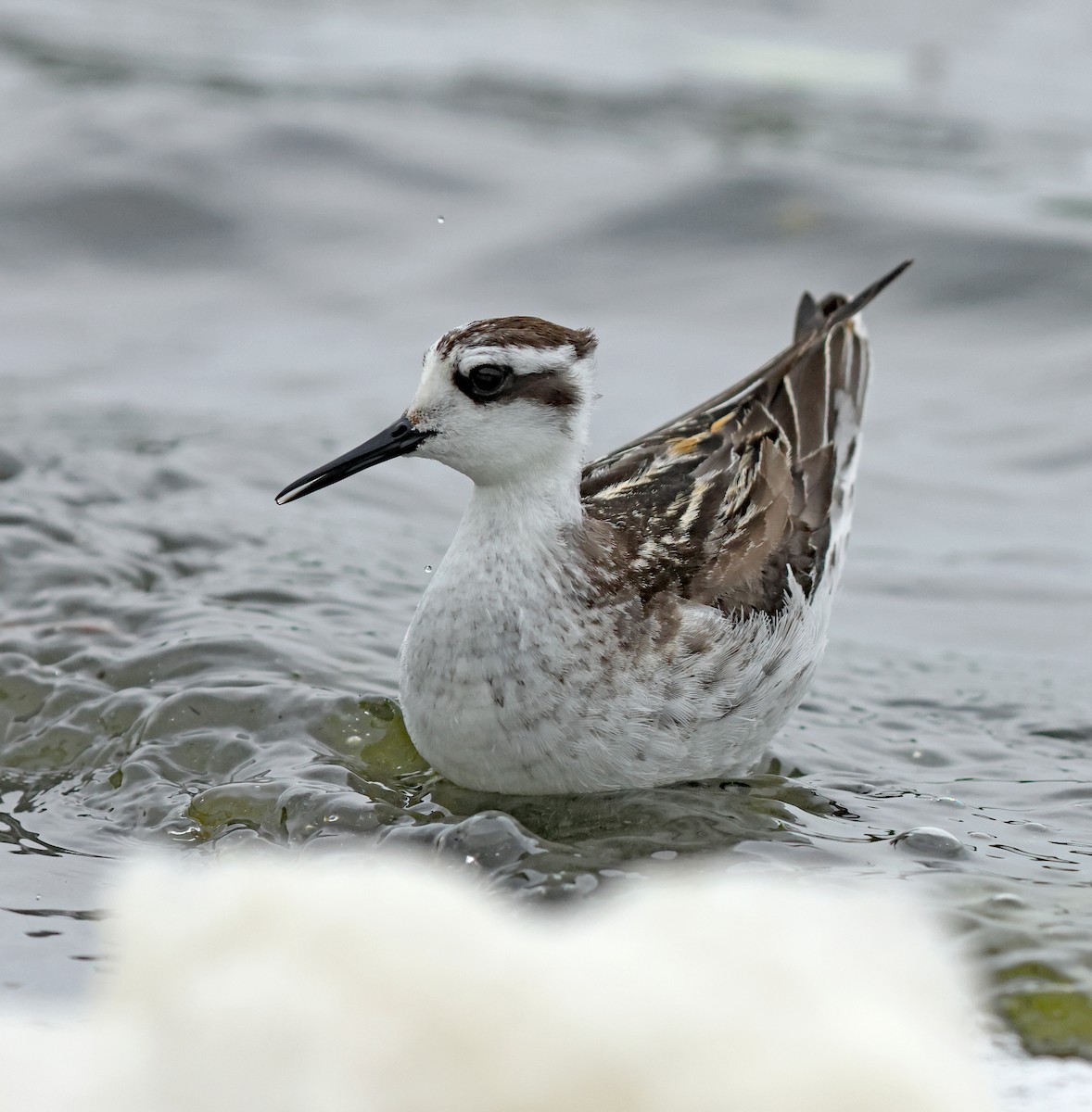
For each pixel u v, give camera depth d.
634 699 9.22
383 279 20.30
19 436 14.97
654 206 21.50
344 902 3.45
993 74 29.23
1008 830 8.97
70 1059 3.54
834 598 11.38
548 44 31.03
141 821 8.83
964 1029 3.64
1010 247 20.14
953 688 11.41
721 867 8.23
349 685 10.34
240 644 10.60
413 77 27.50
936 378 17.97
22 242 20.59
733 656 9.51
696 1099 3.18
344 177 22.31
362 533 13.49
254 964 3.28
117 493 13.61
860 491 15.52
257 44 29.55
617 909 4.00
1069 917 7.51
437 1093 3.18
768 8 34.16
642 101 26.70
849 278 19.98
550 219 21.45
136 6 32.19
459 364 9.39
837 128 25.39
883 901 3.83
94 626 10.99
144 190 21.50
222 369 17.91
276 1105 3.06
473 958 3.38
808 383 11.71
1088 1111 5.82
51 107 23.66
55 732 9.80
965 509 15.12
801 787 9.62
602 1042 3.26
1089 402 17.09
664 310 19.62
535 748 9.17
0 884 7.89
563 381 9.48
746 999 3.39
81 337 18.58
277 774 9.21
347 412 16.70
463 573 9.30
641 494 10.52
